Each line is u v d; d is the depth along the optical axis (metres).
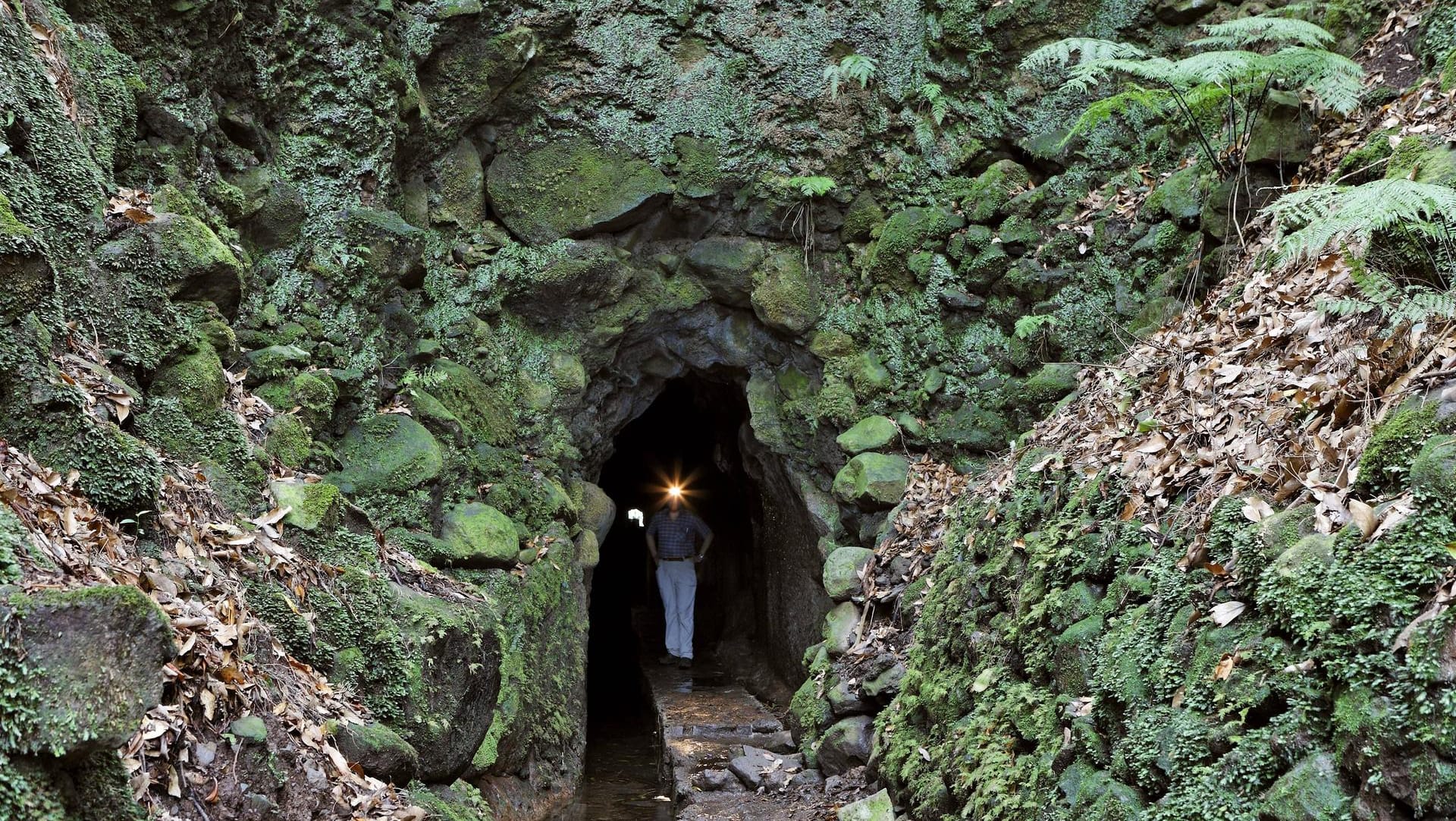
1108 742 3.68
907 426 8.24
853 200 8.77
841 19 8.58
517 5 8.21
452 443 7.10
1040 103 8.22
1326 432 3.64
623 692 12.16
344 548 5.14
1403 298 4.00
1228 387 4.51
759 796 6.57
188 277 5.07
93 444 3.82
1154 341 6.11
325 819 3.77
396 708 4.75
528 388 8.37
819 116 8.67
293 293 6.32
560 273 8.50
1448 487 2.76
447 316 7.89
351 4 6.95
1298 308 4.75
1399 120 5.75
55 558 3.25
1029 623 4.57
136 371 4.72
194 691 3.49
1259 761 2.91
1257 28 6.41
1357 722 2.63
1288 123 6.38
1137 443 4.62
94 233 4.71
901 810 5.43
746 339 9.20
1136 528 4.14
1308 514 3.23
